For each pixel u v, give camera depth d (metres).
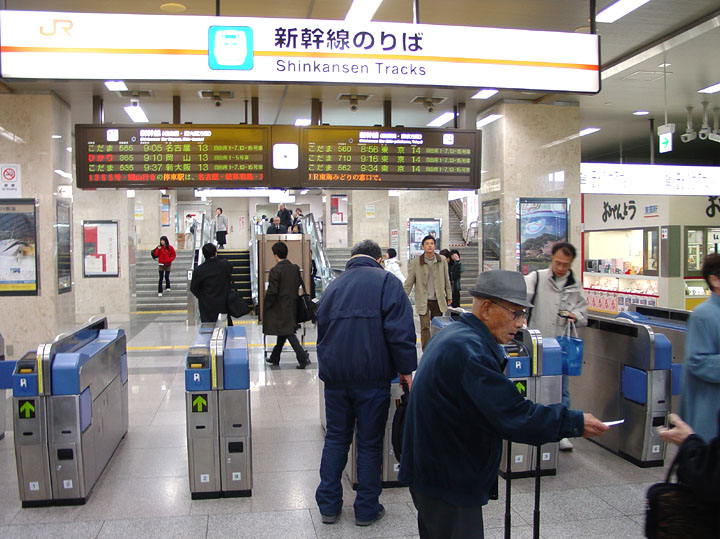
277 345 8.48
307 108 9.20
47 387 3.91
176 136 6.55
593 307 14.00
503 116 8.73
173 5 6.14
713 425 3.04
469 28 4.71
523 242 8.80
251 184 6.62
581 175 8.95
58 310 8.03
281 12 6.44
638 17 6.57
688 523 1.89
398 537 3.50
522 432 2.05
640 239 12.22
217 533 3.56
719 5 6.25
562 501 4.00
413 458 2.32
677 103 9.97
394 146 6.86
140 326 12.76
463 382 2.16
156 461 4.78
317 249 16.56
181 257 19.77
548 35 4.84
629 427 4.80
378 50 4.60
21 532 3.58
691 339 3.13
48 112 7.82
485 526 3.62
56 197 7.98
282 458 4.83
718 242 11.44
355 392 3.68
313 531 3.58
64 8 6.16
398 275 10.43
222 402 4.06
